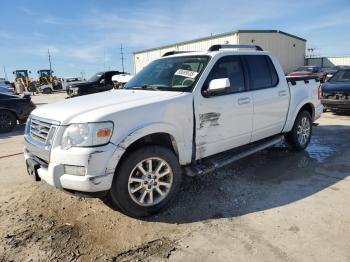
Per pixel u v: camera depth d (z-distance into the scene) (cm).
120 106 361
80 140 334
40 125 374
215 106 428
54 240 338
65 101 422
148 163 371
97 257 308
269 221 361
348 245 312
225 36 3184
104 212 393
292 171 513
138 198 368
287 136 603
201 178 488
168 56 518
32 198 439
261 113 500
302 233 334
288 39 3581
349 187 445
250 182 472
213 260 297
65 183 340
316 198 414
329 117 1007
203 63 441
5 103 1016
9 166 600
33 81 4134
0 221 380
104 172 336
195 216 378
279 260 293
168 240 331
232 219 368
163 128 376
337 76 1103
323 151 617
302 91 591
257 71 505
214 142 436
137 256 308
